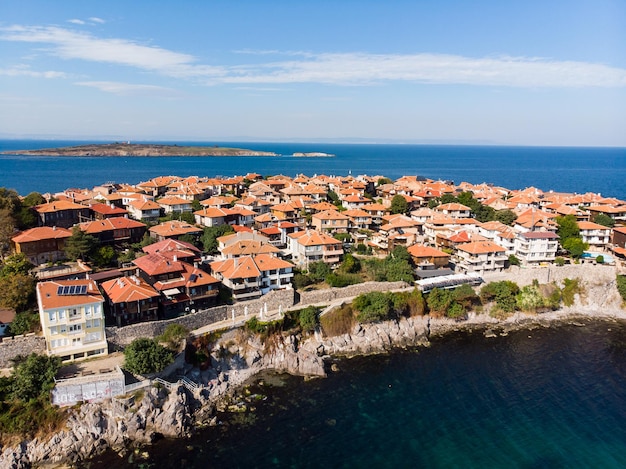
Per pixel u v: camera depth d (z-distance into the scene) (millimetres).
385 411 74062
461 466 62312
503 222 160375
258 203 161875
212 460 62094
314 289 104125
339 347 93312
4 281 78875
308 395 78000
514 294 113938
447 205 165000
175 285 88500
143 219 139125
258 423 70188
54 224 121500
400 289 107188
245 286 95625
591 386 82688
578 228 138375
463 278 112500
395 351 94312
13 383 65250
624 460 63844
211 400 75062
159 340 77812
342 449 65000
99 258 101375
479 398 78312
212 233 121812
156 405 68875
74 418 64562
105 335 76062
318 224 140750
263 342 87500
